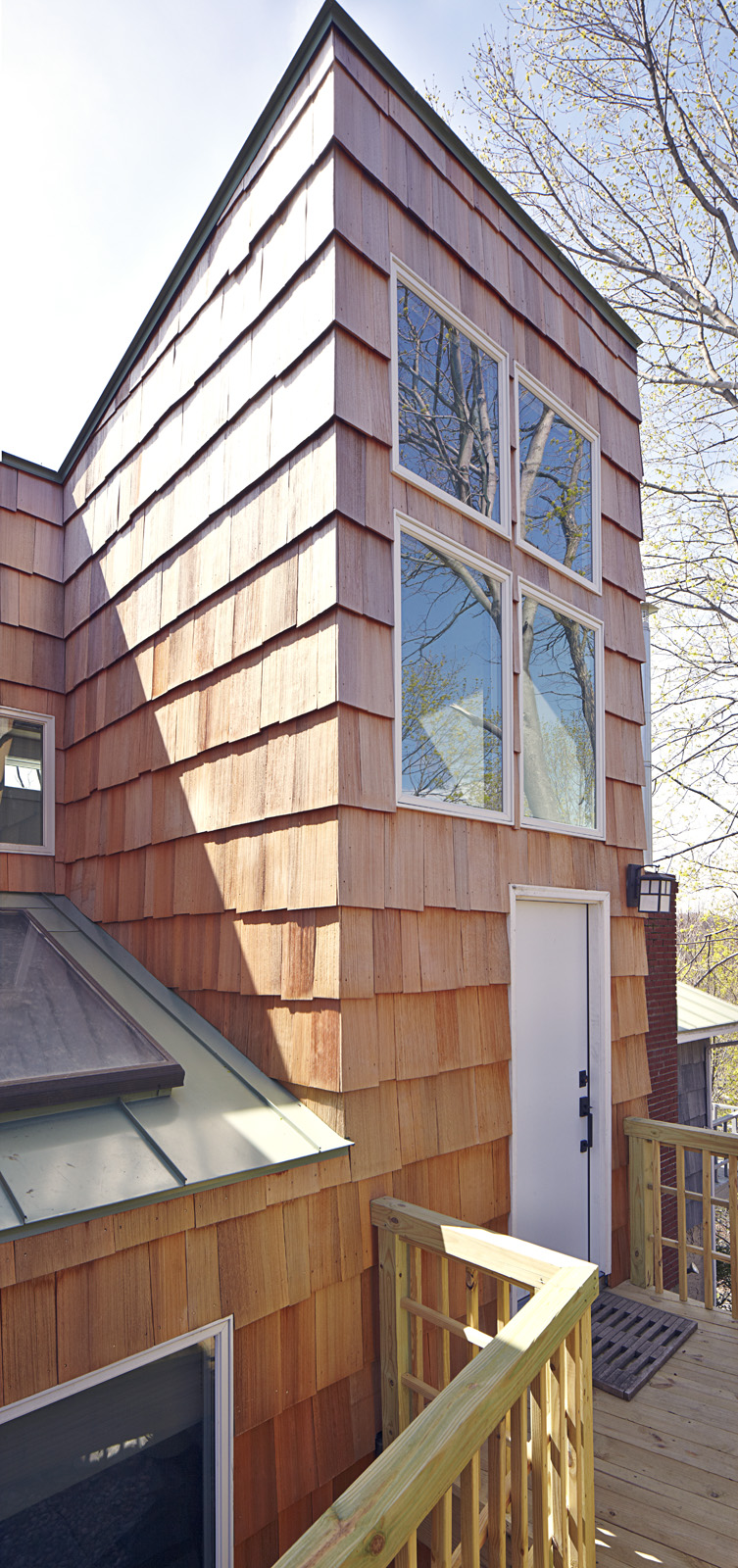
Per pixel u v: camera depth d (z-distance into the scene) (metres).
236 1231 2.76
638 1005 5.03
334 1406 2.98
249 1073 3.38
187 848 4.12
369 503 3.43
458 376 4.09
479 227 4.31
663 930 7.18
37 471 5.83
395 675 3.46
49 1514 2.32
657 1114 6.85
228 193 4.21
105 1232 2.44
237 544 3.92
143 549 4.81
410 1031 3.35
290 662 3.47
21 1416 2.28
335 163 3.43
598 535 5.09
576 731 4.74
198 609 4.21
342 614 3.26
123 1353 2.45
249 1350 2.75
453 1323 2.81
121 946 4.68
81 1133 2.74
